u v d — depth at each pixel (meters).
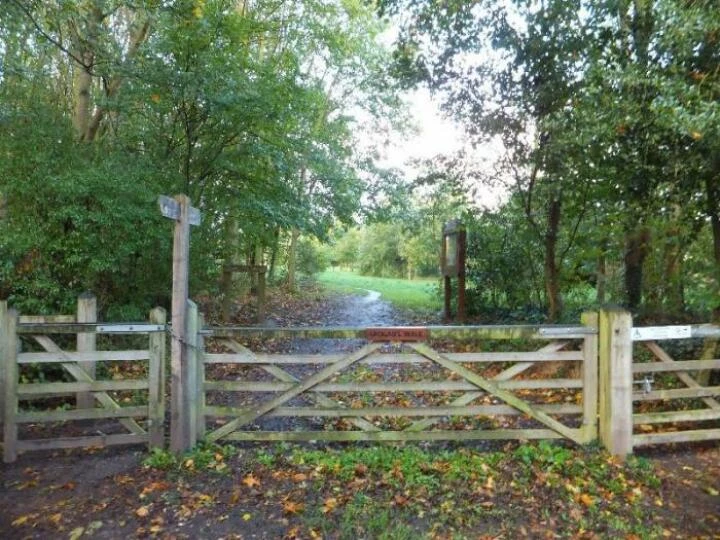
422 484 4.11
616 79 5.47
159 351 4.82
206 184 9.99
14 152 7.50
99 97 8.82
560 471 4.33
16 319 4.62
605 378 4.70
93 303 6.12
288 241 21.56
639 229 6.77
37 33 8.67
